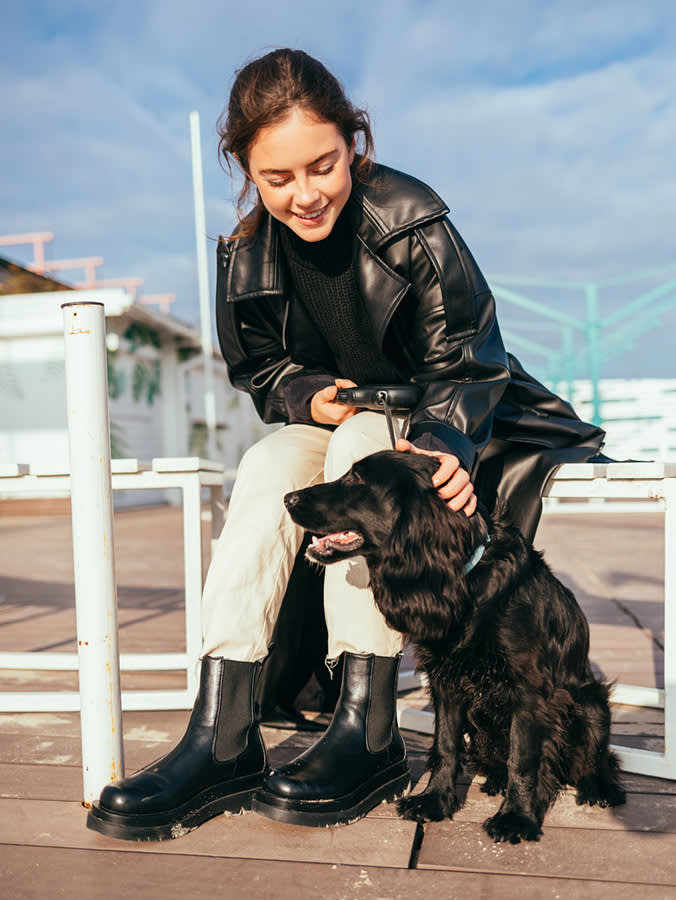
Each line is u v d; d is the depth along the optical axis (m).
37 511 15.05
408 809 1.82
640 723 2.56
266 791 1.75
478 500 2.13
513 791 1.79
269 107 1.72
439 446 1.84
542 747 1.82
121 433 17.12
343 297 2.21
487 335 2.12
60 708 2.70
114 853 1.61
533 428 2.30
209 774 1.75
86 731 1.75
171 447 19.48
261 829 1.73
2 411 16.06
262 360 2.47
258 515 1.93
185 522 2.67
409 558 1.75
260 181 1.87
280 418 2.47
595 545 8.05
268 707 2.47
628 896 1.43
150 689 3.00
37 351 15.87
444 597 1.75
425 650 1.89
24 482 2.68
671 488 2.05
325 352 2.39
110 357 16.53
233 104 1.82
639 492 2.10
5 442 16.08
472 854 1.62
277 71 1.75
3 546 8.91
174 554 7.94
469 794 2.01
